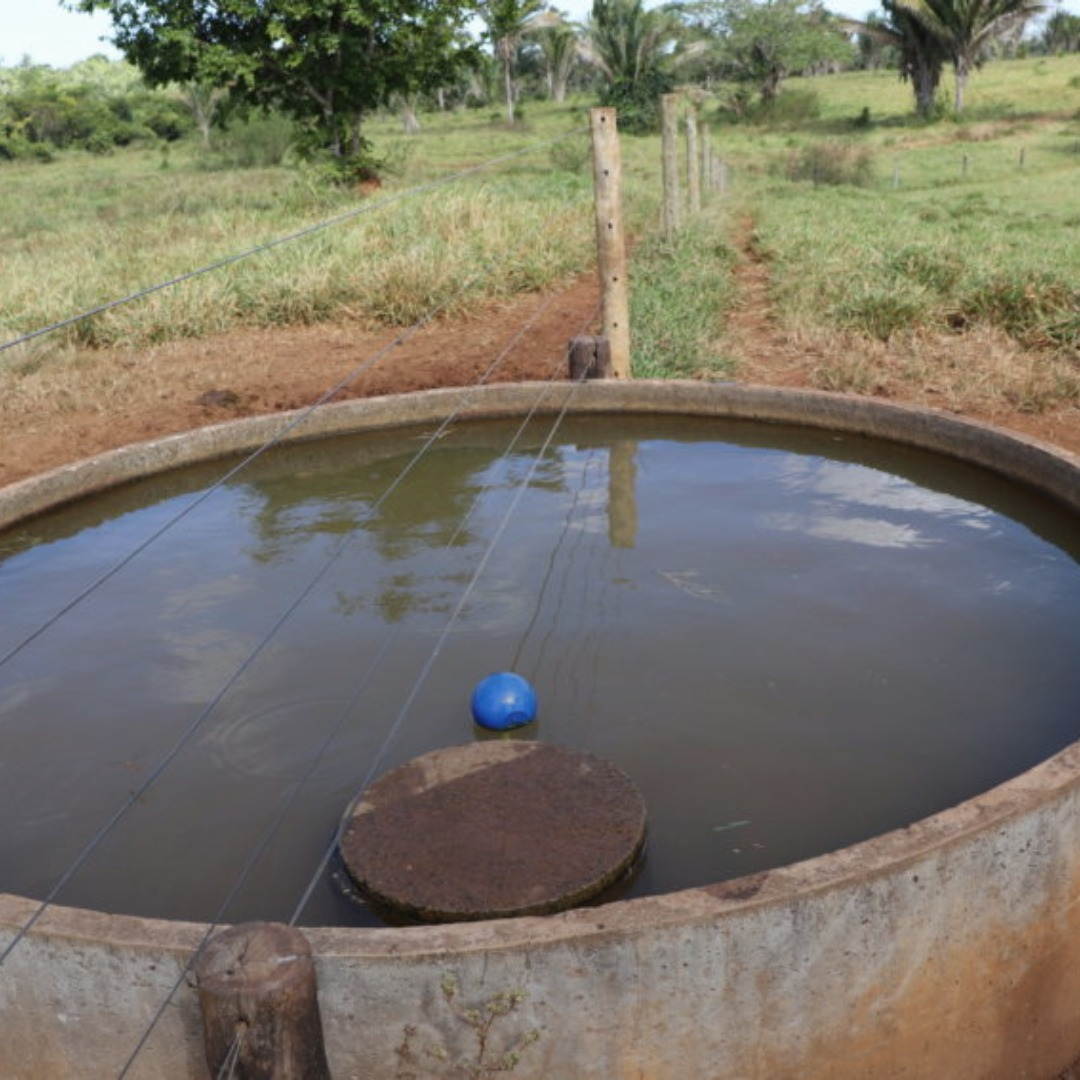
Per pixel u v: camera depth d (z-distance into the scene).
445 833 3.13
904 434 6.15
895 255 10.65
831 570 4.85
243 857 3.20
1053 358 8.09
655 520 5.48
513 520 5.57
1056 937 2.72
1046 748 3.55
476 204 13.70
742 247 14.07
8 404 7.98
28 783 3.58
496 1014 2.30
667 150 13.29
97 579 5.12
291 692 4.03
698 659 4.14
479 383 7.62
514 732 3.72
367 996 2.28
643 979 2.31
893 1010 2.54
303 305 10.28
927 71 42.56
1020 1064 2.84
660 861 3.10
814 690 3.90
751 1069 2.47
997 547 5.06
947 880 2.46
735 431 6.78
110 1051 2.45
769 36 46.34
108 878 3.14
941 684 3.92
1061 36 78.56
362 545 5.35
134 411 7.85
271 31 19.36
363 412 7.03
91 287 10.97
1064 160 28.94
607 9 41.84
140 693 4.08
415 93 22.38
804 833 3.19
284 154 34.84
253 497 6.12
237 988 2.09
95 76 103.38
